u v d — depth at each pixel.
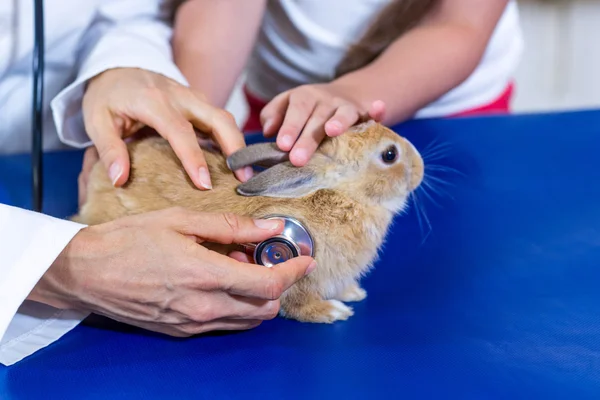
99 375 0.60
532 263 0.73
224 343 0.63
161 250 0.60
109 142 0.72
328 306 0.67
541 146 0.96
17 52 0.86
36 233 0.61
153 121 0.72
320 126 0.71
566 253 0.75
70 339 0.64
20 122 0.93
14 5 0.83
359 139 0.71
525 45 2.18
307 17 1.03
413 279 0.72
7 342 0.63
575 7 2.18
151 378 0.59
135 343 0.64
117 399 0.57
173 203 0.68
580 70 2.16
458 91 1.09
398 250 0.77
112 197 0.70
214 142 0.76
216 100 0.91
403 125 1.00
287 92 0.78
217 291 0.60
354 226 0.69
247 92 1.24
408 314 0.66
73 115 0.83
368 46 1.04
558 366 0.59
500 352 0.61
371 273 0.73
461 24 0.95
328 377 0.58
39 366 0.61
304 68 1.08
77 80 0.79
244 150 0.69
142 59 0.80
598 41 2.18
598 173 0.89
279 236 0.64
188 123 0.71
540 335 0.63
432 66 0.91
